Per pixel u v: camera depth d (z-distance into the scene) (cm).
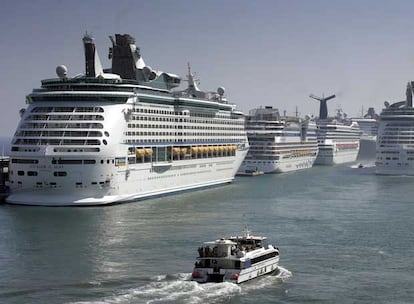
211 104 17075
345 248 8406
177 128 15312
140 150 13462
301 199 14288
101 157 12125
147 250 8050
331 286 6519
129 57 15275
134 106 13275
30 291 6156
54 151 11975
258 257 6769
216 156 17662
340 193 15788
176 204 12962
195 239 8825
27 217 10669
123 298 5900
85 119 12388
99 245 8356
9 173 12431
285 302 5962
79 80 13062
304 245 8594
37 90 13238
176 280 6556
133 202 13138
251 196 14888
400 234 9500
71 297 5953
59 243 8481
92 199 12175
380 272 7112
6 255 7738
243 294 6153
